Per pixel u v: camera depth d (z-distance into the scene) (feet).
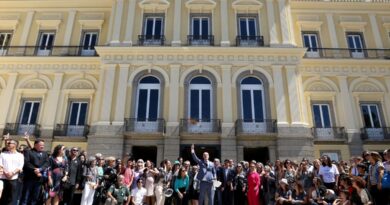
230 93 57.67
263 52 59.93
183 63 59.77
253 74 59.26
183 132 54.24
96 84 66.13
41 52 69.72
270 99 57.31
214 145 54.75
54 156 30.32
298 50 59.57
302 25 71.92
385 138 60.70
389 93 64.44
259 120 56.08
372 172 26.13
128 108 56.65
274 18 63.98
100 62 65.41
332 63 66.33
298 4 72.79
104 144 53.83
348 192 25.88
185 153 55.52
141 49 59.88
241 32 64.18
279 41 61.77
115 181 31.96
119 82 58.18
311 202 28.32
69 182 30.50
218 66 59.67
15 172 24.81
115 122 55.11
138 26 63.67
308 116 63.16
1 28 72.69
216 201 35.88
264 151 57.11
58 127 62.34
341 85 65.16
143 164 36.70
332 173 32.94
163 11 65.51
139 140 54.90
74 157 32.14
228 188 34.94
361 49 69.46
